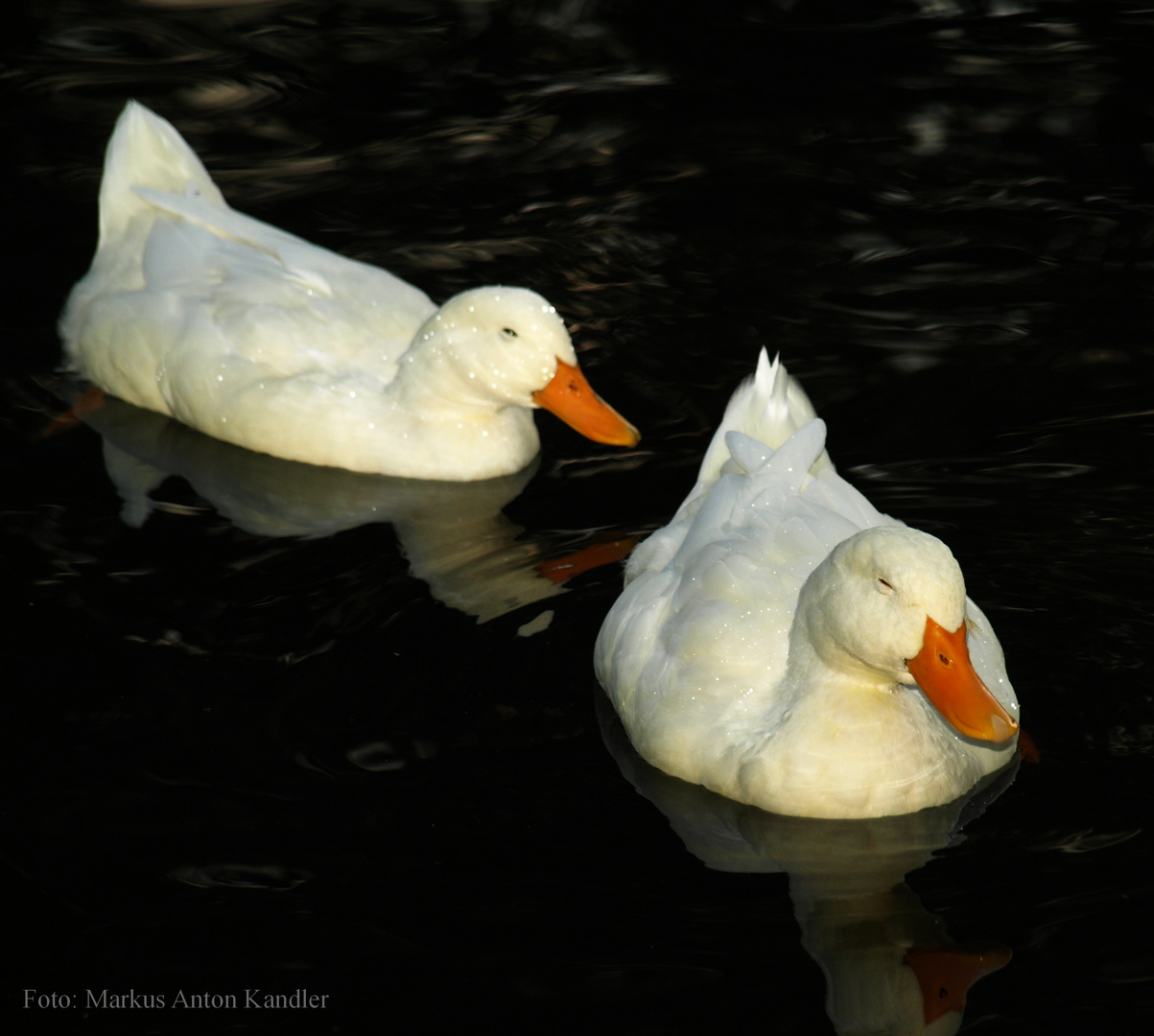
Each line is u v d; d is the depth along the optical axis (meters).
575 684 9.25
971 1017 6.71
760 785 8.18
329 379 12.16
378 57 18.94
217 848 7.80
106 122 17.11
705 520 9.04
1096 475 11.25
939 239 14.77
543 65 18.73
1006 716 7.25
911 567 7.40
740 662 8.46
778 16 20.06
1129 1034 6.56
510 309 11.66
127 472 11.79
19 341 13.42
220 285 12.64
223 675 9.20
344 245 14.91
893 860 7.78
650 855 7.83
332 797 8.18
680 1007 6.81
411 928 7.29
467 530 11.14
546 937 7.24
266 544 10.84
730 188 15.87
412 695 9.08
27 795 8.15
